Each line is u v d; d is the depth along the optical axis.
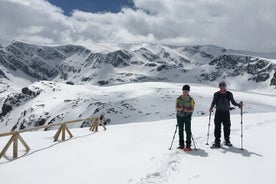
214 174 10.78
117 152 14.35
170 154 13.37
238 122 22.69
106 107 148.12
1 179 11.41
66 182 10.66
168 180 10.24
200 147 14.63
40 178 11.25
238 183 9.96
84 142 18.06
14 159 14.51
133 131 21.28
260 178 10.35
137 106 139.75
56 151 15.77
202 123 24.44
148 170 11.34
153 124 26.19
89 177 11.00
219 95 14.54
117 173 11.21
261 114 30.38
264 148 14.04
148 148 14.75
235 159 12.48
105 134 21.08
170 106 138.75
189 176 10.61
